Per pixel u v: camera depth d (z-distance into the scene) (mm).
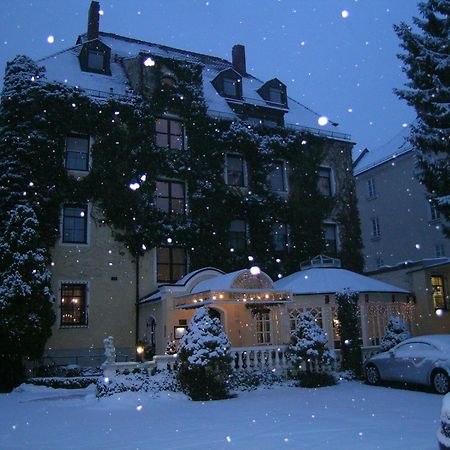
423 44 22281
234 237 27922
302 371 17859
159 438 9297
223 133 28453
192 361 15055
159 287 24359
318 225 30266
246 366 17844
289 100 35344
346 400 13617
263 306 22188
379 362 16672
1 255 20156
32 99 23406
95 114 24844
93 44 28156
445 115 20844
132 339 23984
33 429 10734
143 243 24734
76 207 24062
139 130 25688
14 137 22625
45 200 22625
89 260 23734
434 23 22766
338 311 20219
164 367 16625
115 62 29812
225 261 26594
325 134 32156
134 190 24969
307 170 30828
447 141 20891
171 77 27719
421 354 15047
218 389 15164
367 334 21828
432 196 21734
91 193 24172
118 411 13211
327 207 30953
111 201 24516
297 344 17688
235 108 30625
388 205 40188
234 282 20109
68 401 15281
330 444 8328
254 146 29156
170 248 25922
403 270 26125
